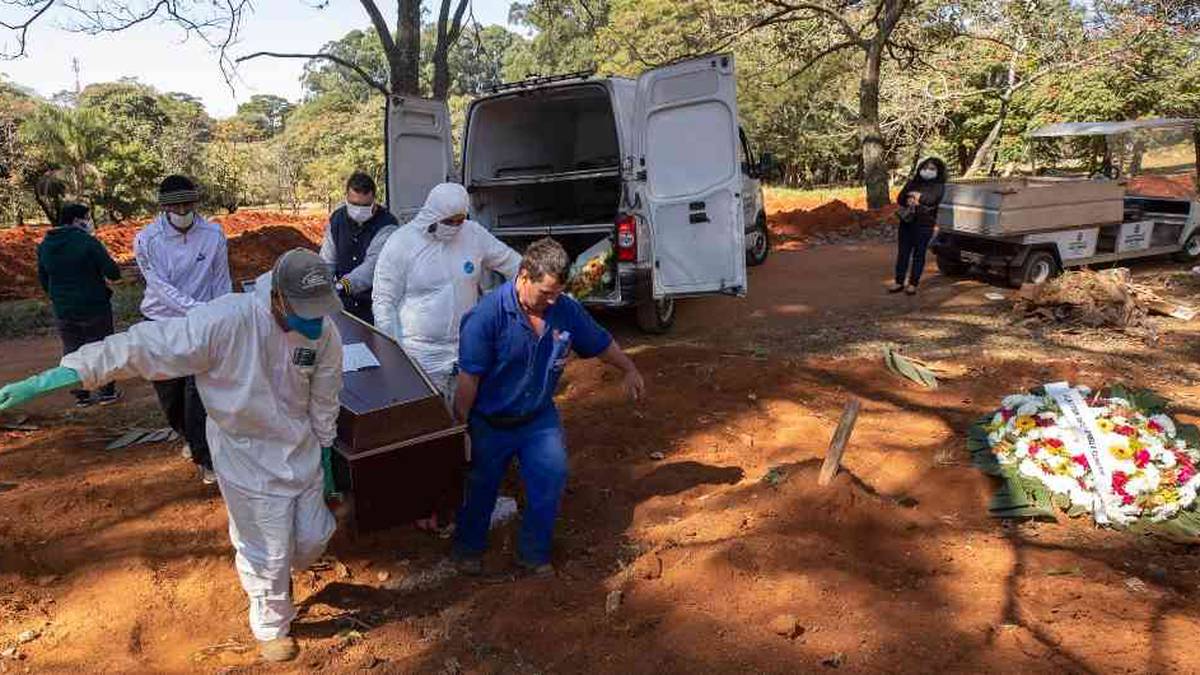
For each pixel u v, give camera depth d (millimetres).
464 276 4523
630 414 6230
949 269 11445
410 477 3668
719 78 7648
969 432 5441
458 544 4211
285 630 3584
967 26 28141
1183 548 4234
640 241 8047
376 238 5375
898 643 3354
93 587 4090
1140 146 18531
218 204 38125
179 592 4055
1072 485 4547
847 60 35062
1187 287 10203
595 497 4969
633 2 37062
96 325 6836
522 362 3838
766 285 11602
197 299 5090
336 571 4223
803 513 4387
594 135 10383
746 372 7059
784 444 5641
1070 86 26703
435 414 3711
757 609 3641
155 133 39094
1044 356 7531
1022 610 3590
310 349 3162
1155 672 3123
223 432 3213
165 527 4637
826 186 43312
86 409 6984
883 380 6953
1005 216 9898
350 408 3590
